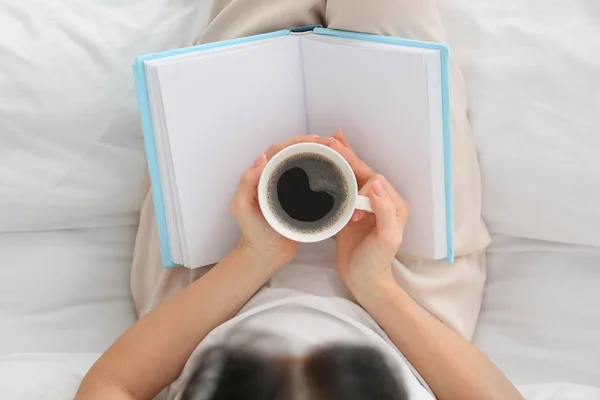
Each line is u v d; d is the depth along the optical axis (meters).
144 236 1.02
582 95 0.92
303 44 0.89
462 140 0.95
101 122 1.00
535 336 1.00
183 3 1.04
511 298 1.02
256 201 0.85
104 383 0.83
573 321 0.99
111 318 1.05
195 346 0.87
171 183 0.88
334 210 0.79
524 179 0.96
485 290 1.04
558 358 0.97
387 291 0.87
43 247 1.04
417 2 0.90
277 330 0.80
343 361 0.78
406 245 0.92
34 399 0.87
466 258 0.99
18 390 0.87
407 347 0.86
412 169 0.87
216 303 0.87
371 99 0.86
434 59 0.80
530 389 0.92
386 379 0.78
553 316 0.99
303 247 0.95
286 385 0.77
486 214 1.01
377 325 0.88
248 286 0.89
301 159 0.79
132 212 1.07
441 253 0.91
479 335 1.02
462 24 0.98
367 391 0.77
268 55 0.88
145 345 0.85
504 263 1.04
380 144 0.88
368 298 0.87
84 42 0.98
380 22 0.88
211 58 0.84
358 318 0.87
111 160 1.02
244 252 0.88
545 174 0.95
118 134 1.02
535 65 0.94
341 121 0.91
